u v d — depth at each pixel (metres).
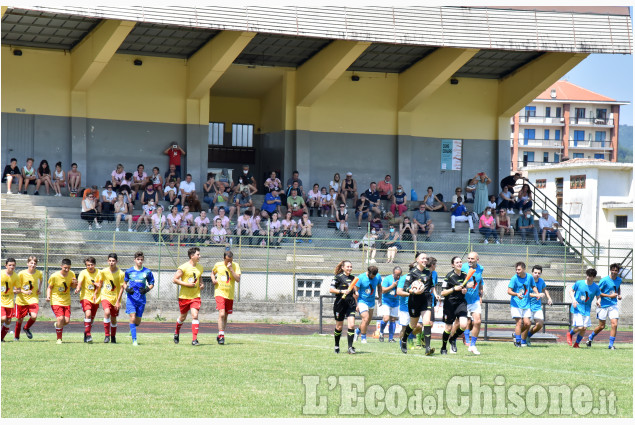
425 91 32.72
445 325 16.05
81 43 28.86
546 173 56.50
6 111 29.23
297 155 32.81
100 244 25.28
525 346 18.53
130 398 10.76
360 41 28.42
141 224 26.94
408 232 30.14
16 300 16.89
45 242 23.03
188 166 31.62
